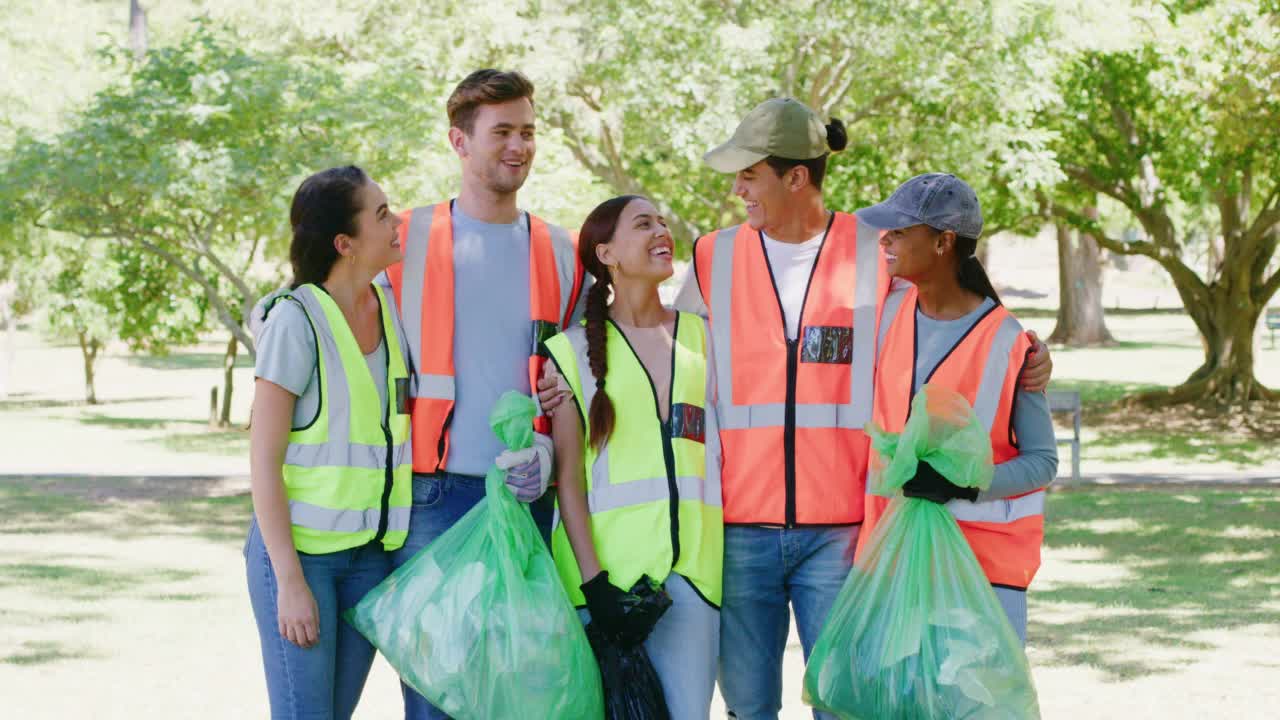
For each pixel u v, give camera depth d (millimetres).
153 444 20016
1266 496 14070
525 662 3486
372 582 3779
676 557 3729
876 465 3773
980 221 3779
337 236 3689
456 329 4070
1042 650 7258
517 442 3650
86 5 22156
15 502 13906
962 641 3463
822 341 3979
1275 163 20156
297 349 3602
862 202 18625
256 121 14469
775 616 4039
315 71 14781
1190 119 19234
